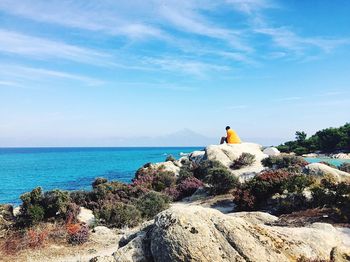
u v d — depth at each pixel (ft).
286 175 74.08
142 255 36.68
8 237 60.95
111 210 73.36
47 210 72.69
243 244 34.01
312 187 67.10
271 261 33.45
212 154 126.62
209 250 33.45
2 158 456.86
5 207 72.49
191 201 92.63
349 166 102.01
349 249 38.55
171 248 33.83
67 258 52.75
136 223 73.56
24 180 180.75
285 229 38.83
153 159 367.04
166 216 36.42
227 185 92.07
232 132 136.98
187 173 115.65
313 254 36.11
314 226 42.96
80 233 61.00
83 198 89.61
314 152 266.36
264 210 69.92
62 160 387.14
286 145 299.17
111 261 36.55
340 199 60.49
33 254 54.44
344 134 262.88
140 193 93.15
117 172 219.00
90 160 374.02
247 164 120.06
